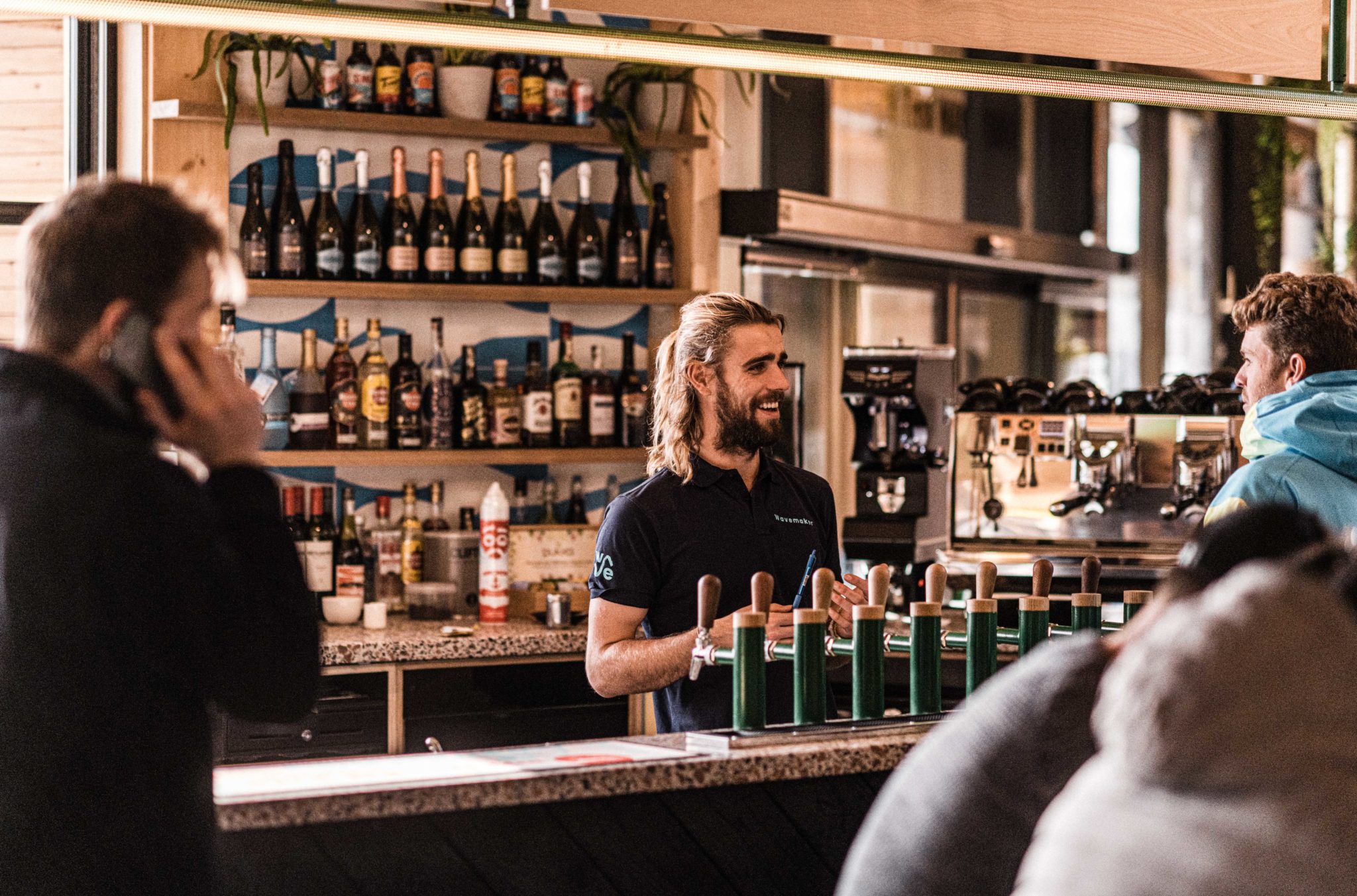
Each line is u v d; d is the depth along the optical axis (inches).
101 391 66.0
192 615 64.1
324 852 72.4
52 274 66.2
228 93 158.9
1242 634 43.8
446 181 175.9
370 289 165.6
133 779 64.0
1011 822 55.7
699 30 91.4
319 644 69.6
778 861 83.5
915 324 224.7
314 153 169.2
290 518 166.2
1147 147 275.7
